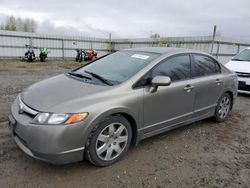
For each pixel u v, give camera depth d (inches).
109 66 150.6
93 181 109.3
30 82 354.6
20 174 111.3
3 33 786.2
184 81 153.6
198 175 118.1
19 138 114.8
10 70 511.2
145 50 160.4
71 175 112.7
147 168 122.0
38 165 119.0
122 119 123.4
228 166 128.0
